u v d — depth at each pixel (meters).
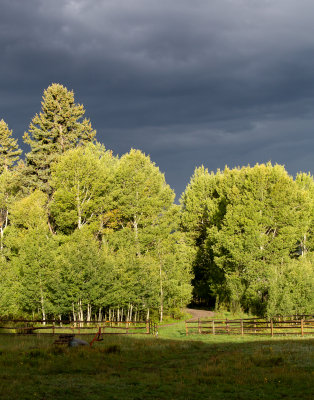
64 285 39.84
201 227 71.81
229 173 65.31
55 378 16.77
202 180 73.88
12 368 18.08
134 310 48.22
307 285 39.75
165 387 15.70
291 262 47.53
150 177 64.25
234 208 54.41
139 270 45.44
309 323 36.88
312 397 14.10
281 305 38.56
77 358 21.03
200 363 20.62
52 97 73.88
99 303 40.22
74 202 57.19
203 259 69.06
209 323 44.22
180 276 54.16
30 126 72.31
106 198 60.31
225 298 58.00
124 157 66.69
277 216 52.81
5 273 41.56
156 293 47.25
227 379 16.78
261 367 19.00
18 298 42.53
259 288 49.69
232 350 24.38
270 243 52.38
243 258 51.22
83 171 58.56
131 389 15.38
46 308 40.75
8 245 52.75
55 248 47.00
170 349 25.11
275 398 14.14
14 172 71.19
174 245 58.03
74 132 75.06
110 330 37.12
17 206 56.31
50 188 67.75
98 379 16.92
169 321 50.22
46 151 71.50
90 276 40.50
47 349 22.45
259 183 54.28
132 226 61.88
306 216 55.31
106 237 57.66
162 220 61.25
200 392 15.12
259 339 30.16
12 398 13.38
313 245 63.69
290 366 18.67
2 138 83.88
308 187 70.50
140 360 21.73
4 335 29.86
